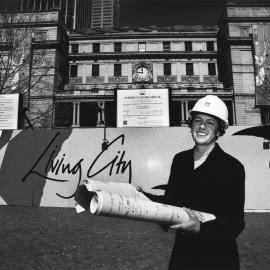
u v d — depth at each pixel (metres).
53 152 6.64
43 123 39.62
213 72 49.69
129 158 6.35
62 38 48.22
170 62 50.00
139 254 3.62
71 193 6.45
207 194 1.49
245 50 44.06
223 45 45.94
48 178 6.57
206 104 1.59
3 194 6.64
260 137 6.12
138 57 50.25
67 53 50.22
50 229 4.75
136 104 6.41
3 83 26.73
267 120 41.28
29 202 6.54
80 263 3.29
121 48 51.22
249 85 43.19
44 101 41.78
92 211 1.09
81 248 3.83
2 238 4.21
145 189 6.21
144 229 4.94
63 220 5.39
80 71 50.38
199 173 1.55
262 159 6.07
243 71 43.50
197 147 1.65
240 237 4.45
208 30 51.50
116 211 1.08
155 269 3.14
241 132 6.15
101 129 6.52
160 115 6.34
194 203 1.52
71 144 6.59
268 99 36.81
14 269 3.09
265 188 6.02
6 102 6.90
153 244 4.05
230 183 1.45
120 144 6.42
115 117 6.43
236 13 44.94
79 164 6.50
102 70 50.31
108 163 6.41
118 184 1.41
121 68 50.31
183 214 1.26
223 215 1.42
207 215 1.37
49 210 6.20
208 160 1.55
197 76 49.41
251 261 3.43
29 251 3.67
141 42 51.25
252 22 44.78
